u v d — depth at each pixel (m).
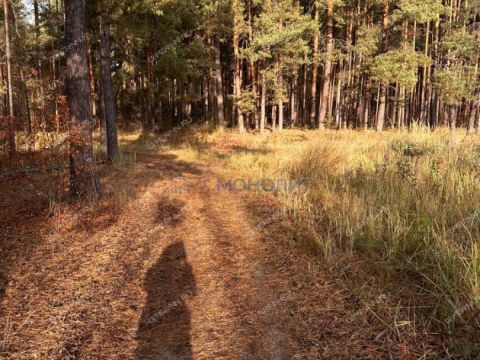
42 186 8.34
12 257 5.40
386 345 3.20
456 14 26.48
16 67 18.66
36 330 3.74
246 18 26.78
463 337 3.15
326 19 27.67
